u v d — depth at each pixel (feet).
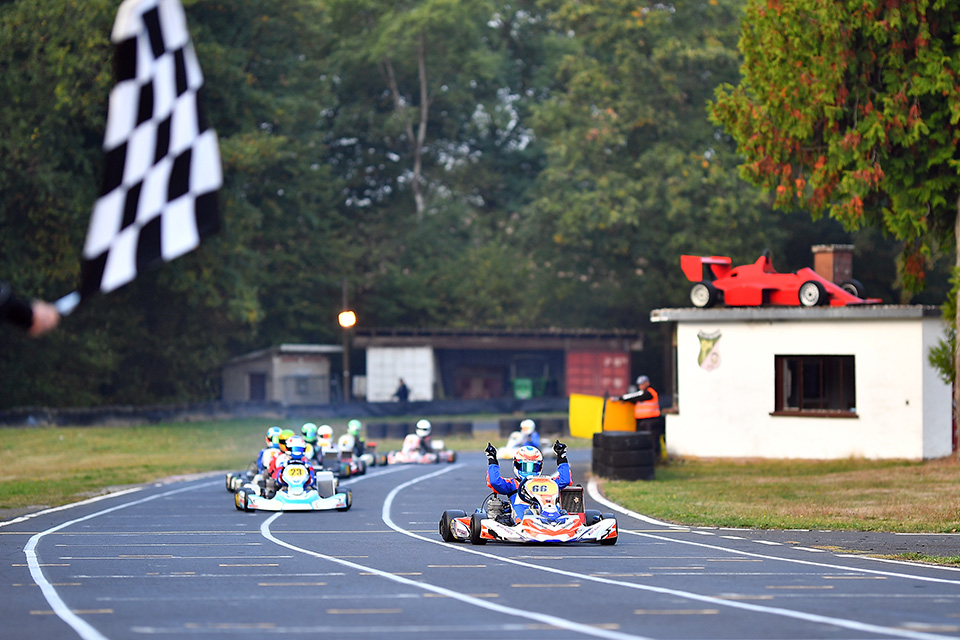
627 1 524.11
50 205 390.42
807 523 143.84
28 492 206.28
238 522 152.66
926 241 232.73
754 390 243.60
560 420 392.27
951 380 222.48
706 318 247.09
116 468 275.59
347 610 75.51
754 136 228.63
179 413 415.64
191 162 31.30
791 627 68.59
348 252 598.34
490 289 622.54
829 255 262.67
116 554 113.50
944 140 213.66
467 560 107.76
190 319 487.61
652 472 214.48
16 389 428.97
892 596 83.15
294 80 535.60
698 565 104.06
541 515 124.47
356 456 282.56
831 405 239.30
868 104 216.74
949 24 212.23
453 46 641.81
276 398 503.61
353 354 607.37
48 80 378.73
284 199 559.38
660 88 526.98
